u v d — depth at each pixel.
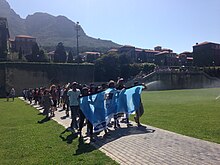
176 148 10.48
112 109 15.04
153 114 21.67
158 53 161.75
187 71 95.56
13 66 82.31
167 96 47.28
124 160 9.12
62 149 11.03
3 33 113.56
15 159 9.77
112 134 13.96
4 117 24.05
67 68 89.75
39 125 18.17
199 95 49.09
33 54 104.25
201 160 8.82
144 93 60.00
